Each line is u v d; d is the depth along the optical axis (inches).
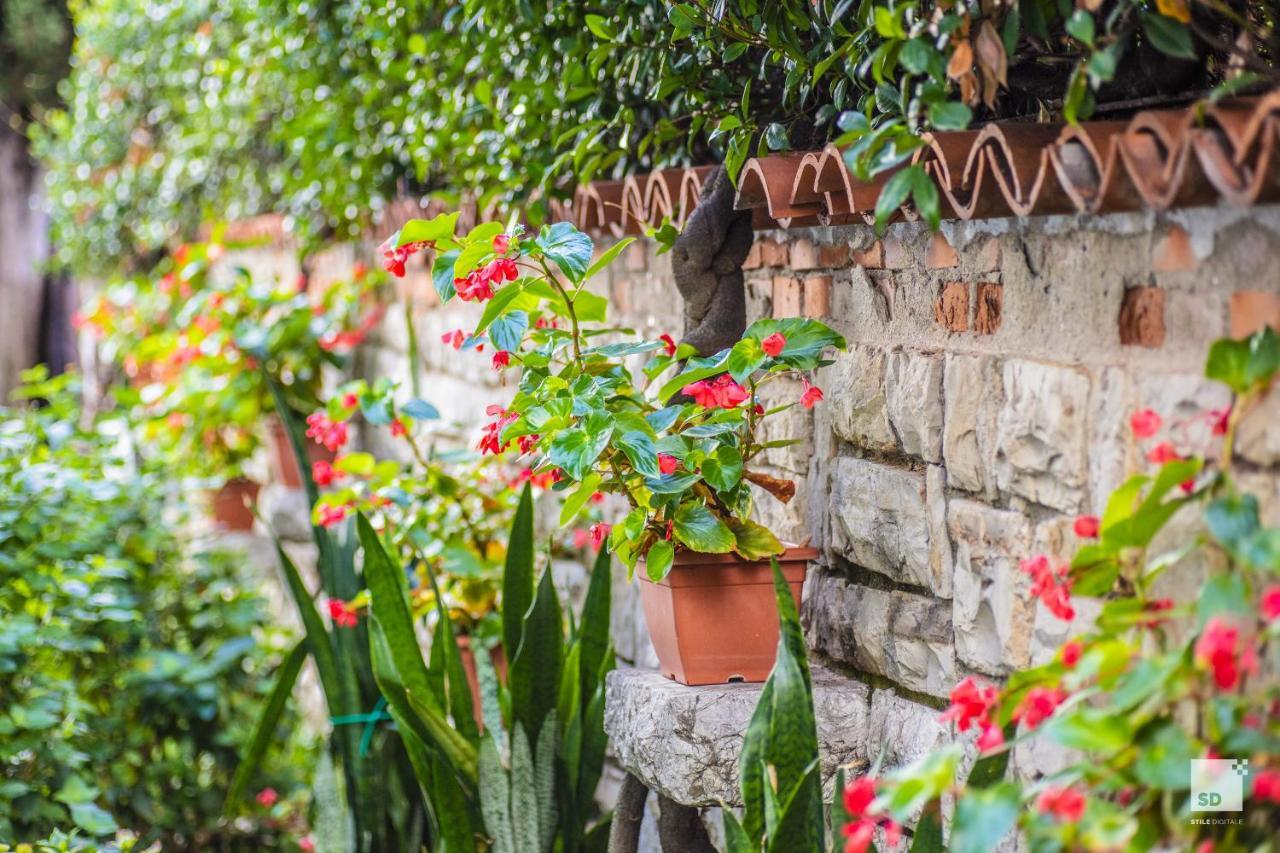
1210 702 62.1
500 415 104.7
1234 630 59.0
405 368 208.2
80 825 138.6
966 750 87.9
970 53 78.2
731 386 96.2
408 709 119.5
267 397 222.8
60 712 149.0
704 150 136.1
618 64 127.4
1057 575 73.1
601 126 127.0
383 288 215.9
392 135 185.8
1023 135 78.5
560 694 117.6
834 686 101.9
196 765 177.8
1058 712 68.9
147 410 241.6
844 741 100.0
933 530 92.0
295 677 139.4
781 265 112.8
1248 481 66.4
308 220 222.1
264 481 259.9
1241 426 66.6
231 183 266.8
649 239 135.6
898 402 95.0
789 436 111.9
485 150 157.6
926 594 94.3
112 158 306.5
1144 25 73.5
